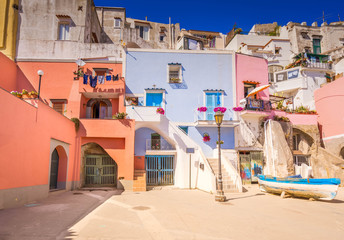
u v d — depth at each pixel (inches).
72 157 599.5
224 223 285.9
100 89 698.8
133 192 565.0
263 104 791.7
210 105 784.9
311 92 1057.5
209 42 1515.7
